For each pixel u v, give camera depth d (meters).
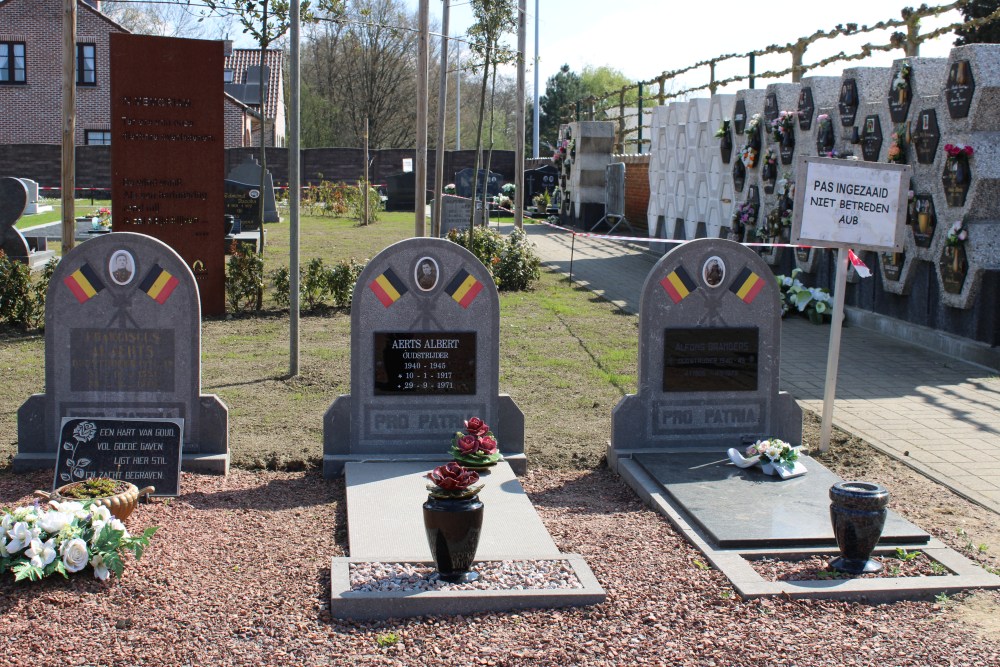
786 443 7.31
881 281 13.46
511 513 6.27
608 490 7.12
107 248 6.94
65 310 6.97
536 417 9.01
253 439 8.05
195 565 5.41
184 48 13.00
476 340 7.41
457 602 4.91
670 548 5.86
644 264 21.38
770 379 7.77
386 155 50.75
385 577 5.13
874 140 13.17
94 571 5.11
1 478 6.82
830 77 14.77
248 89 54.91
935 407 9.41
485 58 17.86
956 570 5.52
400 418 7.41
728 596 5.17
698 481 6.84
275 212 32.12
